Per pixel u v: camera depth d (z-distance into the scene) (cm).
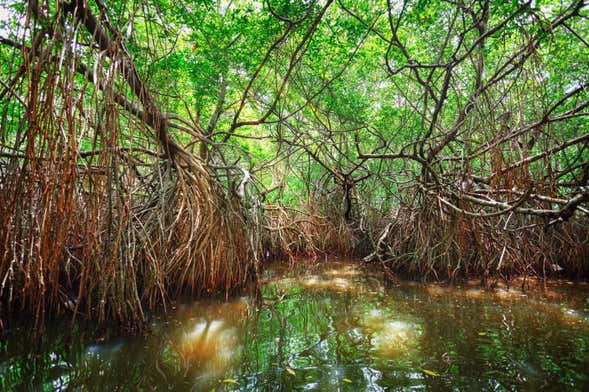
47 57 265
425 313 413
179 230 486
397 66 761
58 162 286
